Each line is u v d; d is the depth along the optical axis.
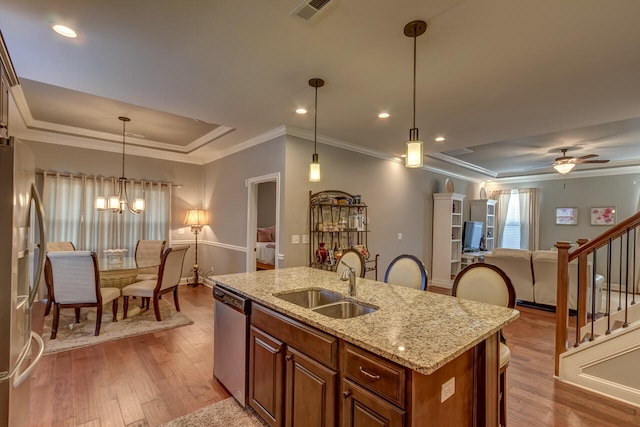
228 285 2.45
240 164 5.25
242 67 2.57
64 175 4.93
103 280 4.34
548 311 4.75
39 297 4.77
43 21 1.99
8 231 1.44
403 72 2.62
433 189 6.96
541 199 7.99
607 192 7.05
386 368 1.29
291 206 4.28
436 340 1.38
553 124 3.89
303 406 1.72
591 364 2.56
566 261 2.75
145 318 4.12
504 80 2.74
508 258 5.03
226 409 2.25
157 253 5.21
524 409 2.29
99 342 3.35
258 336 2.10
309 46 2.26
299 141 4.38
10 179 1.45
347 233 5.04
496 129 4.12
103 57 2.43
